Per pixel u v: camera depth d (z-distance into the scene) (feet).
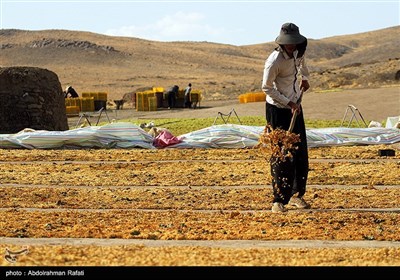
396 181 61.82
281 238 40.19
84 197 55.47
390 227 42.96
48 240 39.58
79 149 90.38
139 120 148.15
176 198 54.54
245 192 57.00
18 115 116.78
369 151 81.87
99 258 34.32
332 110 154.40
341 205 50.80
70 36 634.84
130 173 68.59
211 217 46.52
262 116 144.25
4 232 41.57
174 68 541.34
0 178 65.16
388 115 142.20
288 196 48.70
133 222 44.75
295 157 49.29
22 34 629.51
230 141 87.61
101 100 222.07
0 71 117.39
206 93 299.17
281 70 48.96
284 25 48.85
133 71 506.89
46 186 61.41
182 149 87.45
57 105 120.78
